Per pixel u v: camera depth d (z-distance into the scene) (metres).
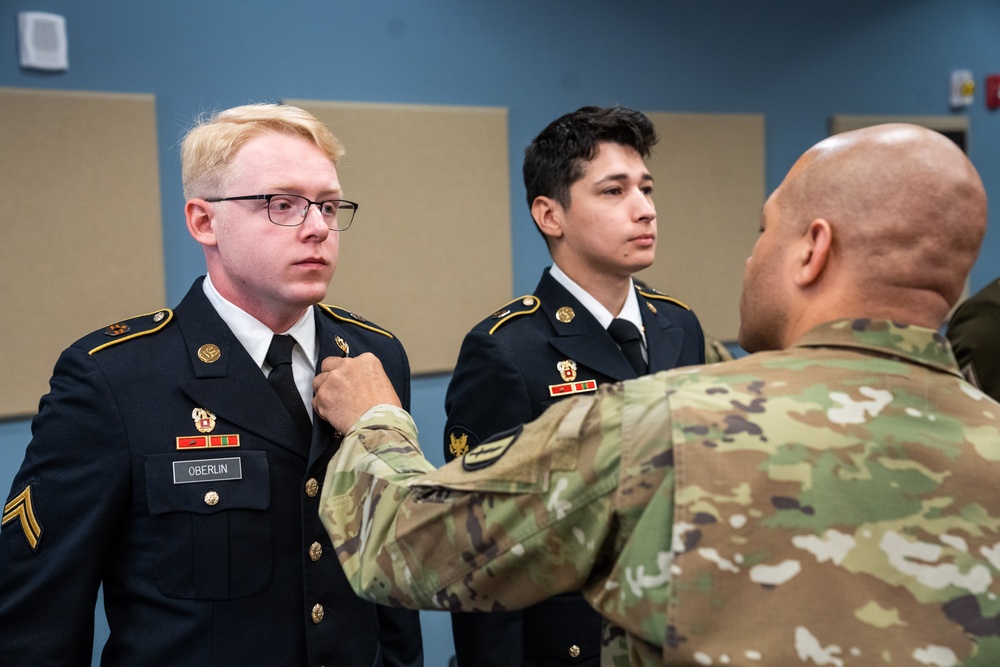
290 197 1.26
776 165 4.01
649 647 0.90
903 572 0.82
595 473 0.91
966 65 4.48
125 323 1.37
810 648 0.80
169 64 2.78
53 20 2.59
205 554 1.25
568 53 3.47
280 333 1.37
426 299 3.24
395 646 1.53
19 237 2.61
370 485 1.11
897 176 0.92
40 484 1.25
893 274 0.93
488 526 0.95
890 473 0.86
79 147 2.67
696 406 0.89
